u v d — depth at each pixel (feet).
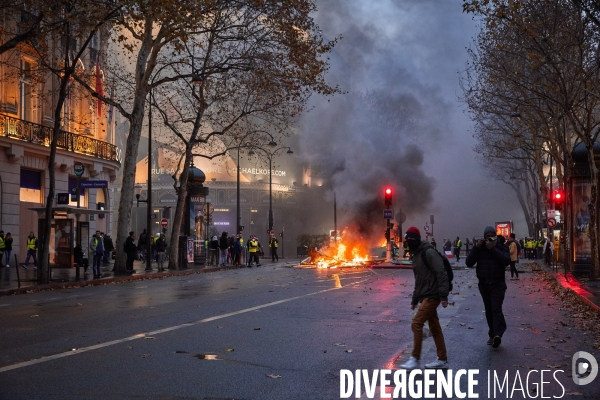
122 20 93.45
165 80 106.83
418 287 28.07
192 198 132.87
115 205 274.77
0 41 106.42
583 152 92.63
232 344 33.01
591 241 87.71
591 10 70.69
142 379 24.70
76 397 21.88
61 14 88.02
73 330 38.09
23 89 121.08
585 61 85.35
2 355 29.71
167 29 98.58
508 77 86.79
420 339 27.55
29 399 21.58
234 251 145.07
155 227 271.08
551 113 100.83
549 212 135.74
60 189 129.59
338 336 36.09
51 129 125.08
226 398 21.94
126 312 48.08
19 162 117.29
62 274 96.53
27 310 50.62
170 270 117.80
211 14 105.19
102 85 138.92
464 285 81.61
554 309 52.80
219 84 123.24
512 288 77.30
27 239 120.37
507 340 35.73
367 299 58.75
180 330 38.01
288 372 26.30
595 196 87.45
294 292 67.26
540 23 75.87
